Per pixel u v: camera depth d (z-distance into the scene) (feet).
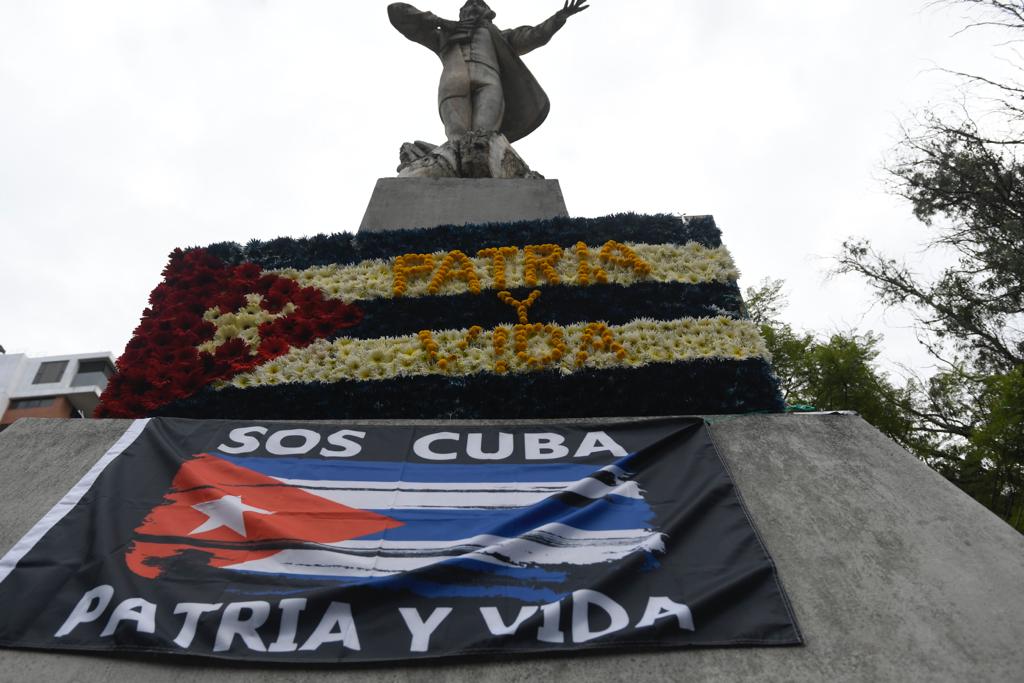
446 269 17.03
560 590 9.46
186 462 11.94
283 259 18.15
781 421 12.85
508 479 11.57
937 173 37.19
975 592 9.31
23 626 9.20
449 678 8.51
